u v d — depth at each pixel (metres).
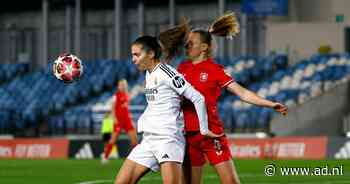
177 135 26.00
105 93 106.75
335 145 77.00
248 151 80.75
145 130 26.11
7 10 121.06
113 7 115.06
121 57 112.62
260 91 99.19
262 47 105.88
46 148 89.25
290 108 89.44
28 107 107.44
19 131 104.00
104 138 74.25
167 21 112.12
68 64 28.27
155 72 26.09
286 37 103.44
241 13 103.88
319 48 102.19
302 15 103.44
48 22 112.56
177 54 27.92
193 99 26.00
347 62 98.81
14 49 117.81
